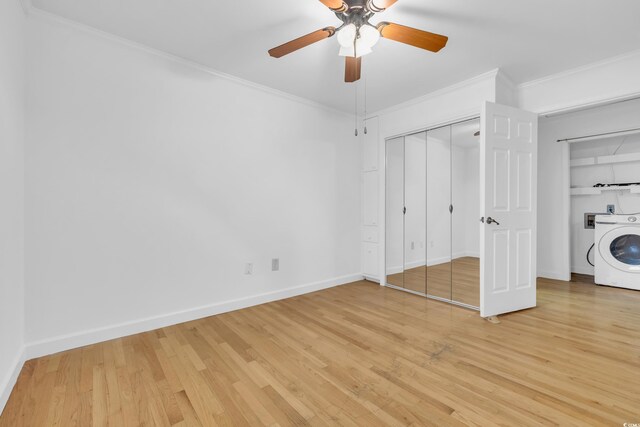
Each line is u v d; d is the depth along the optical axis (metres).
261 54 2.47
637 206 3.70
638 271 3.40
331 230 3.73
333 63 2.62
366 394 1.55
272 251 3.18
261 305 3.02
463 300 3.14
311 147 3.51
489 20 2.04
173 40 2.28
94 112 2.15
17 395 1.55
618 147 3.80
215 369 1.80
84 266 2.12
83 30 2.10
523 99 3.06
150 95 2.40
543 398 1.50
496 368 1.79
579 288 3.53
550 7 1.91
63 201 2.04
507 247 2.68
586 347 2.04
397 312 2.80
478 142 3.05
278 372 1.77
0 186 1.46
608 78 2.56
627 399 1.48
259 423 1.35
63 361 1.89
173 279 2.52
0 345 1.46
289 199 3.31
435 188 3.39
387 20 2.03
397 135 3.65
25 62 1.89
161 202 2.46
